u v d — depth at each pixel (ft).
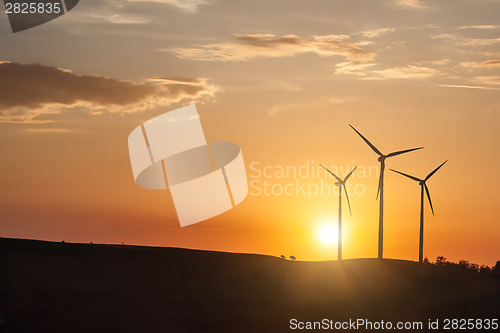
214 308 222.07
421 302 262.67
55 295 216.95
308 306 239.50
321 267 334.65
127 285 244.63
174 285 254.68
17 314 189.57
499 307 256.93
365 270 333.21
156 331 184.96
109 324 187.93
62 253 282.77
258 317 213.66
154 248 329.31
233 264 311.47
